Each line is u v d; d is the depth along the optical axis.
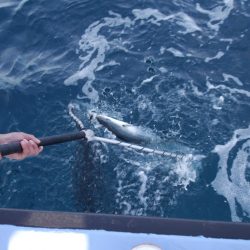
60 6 8.37
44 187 5.89
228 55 7.52
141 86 7.04
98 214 2.36
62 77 7.23
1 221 2.31
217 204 5.78
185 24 8.03
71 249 2.23
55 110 6.80
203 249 2.21
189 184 5.95
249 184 5.95
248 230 2.28
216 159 6.17
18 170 6.04
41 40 7.88
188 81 7.11
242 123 6.56
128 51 7.59
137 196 5.81
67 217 2.34
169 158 6.13
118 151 6.11
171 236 2.26
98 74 7.26
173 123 6.56
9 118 6.74
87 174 5.88
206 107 6.76
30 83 7.16
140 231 2.29
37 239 2.25
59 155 6.13
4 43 7.87
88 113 6.59
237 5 8.37
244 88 7.02
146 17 8.15
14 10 8.38
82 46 7.73
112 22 8.08
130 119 6.64
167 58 7.46
